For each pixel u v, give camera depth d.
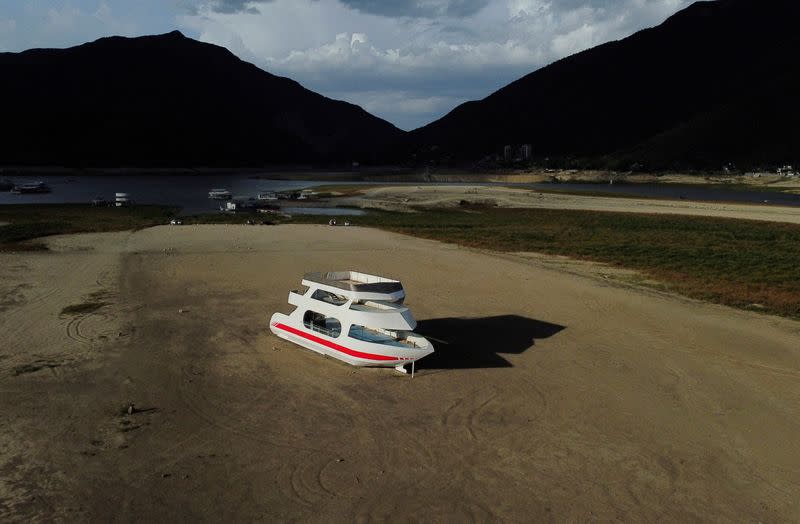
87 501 9.77
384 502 10.02
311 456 11.51
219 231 45.84
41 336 18.23
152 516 9.45
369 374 15.95
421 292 25.83
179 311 21.59
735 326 21.06
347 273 19.25
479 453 11.77
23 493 9.91
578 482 10.80
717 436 12.76
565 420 13.38
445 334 19.77
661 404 14.37
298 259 33.12
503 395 14.71
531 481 10.79
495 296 25.28
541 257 36.75
